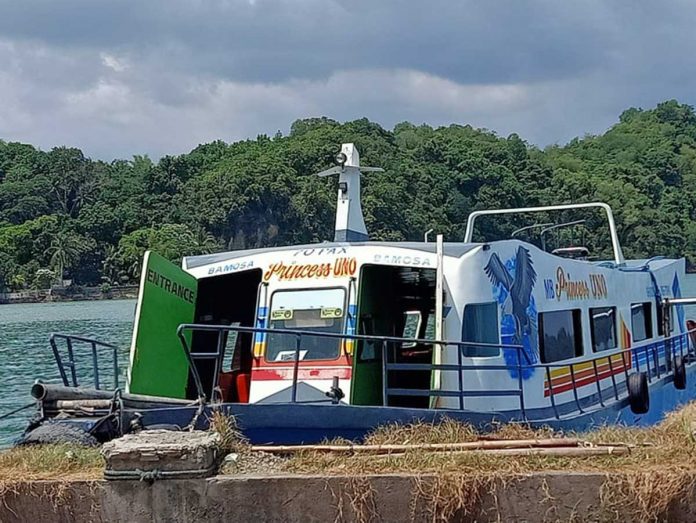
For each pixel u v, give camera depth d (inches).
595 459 323.0
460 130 6609.3
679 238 4060.0
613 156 6806.1
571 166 5595.5
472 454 326.6
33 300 4889.3
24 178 6850.4
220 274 496.1
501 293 475.5
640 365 649.0
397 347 543.5
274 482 315.6
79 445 362.6
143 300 438.0
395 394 435.2
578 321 563.2
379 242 481.7
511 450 331.6
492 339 465.7
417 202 3860.7
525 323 490.3
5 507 319.9
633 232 4010.8
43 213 6358.3
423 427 378.3
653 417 632.4
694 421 345.1
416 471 317.7
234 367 529.7
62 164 6732.3
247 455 340.2
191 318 484.4
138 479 318.0
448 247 469.1
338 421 401.4
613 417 556.4
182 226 4618.6
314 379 461.7
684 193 5167.3
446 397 443.8
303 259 484.7
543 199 4549.7
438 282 443.8
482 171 4539.9
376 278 499.2
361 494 312.8
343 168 565.0
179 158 5836.6
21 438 387.2
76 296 4936.0
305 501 315.0
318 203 4234.7
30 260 5378.9
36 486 320.8
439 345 439.2
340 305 468.1
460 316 453.4
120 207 5570.9
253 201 4328.3
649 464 316.8
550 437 367.6
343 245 482.3
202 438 330.6
